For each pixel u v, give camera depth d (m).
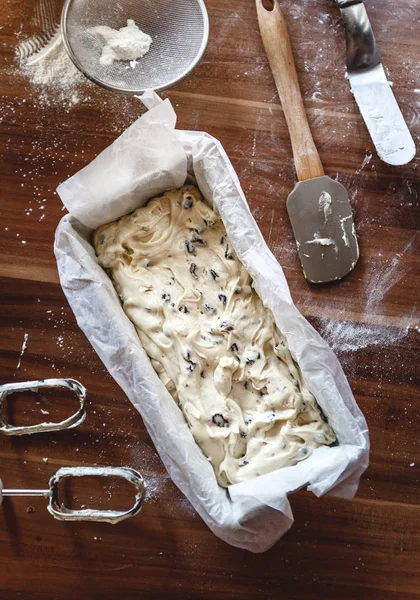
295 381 0.65
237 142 0.71
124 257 0.67
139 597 0.68
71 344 0.69
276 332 0.66
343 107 0.71
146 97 0.64
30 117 0.71
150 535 0.68
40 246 0.70
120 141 0.63
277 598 0.68
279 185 0.70
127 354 0.63
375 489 0.69
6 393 0.65
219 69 0.71
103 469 0.63
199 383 0.65
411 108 0.71
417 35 0.71
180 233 0.67
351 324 0.69
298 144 0.69
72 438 0.69
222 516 0.61
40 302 0.70
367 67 0.70
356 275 0.69
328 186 0.69
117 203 0.65
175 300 0.66
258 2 0.70
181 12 0.72
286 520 0.61
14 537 0.69
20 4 0.71
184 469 0.62
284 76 0.70
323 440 0.64
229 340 0.65
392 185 0.70
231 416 0.64
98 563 0.69
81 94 0.71
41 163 0.70
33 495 0.65
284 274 0.69
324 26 0.71
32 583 0.69
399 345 0.69
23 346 0.69
